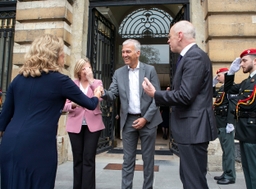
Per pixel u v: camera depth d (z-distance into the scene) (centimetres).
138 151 621
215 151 458
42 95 168
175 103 189
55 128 172
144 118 277
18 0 534
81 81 321
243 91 276
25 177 155
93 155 295
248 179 272
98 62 599
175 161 523
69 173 422
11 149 157
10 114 180
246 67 282
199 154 192
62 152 495
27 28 528
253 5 467
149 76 294
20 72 179
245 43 470
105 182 375
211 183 376
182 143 195
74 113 302
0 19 599
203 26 511
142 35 834
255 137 254
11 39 594
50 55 177
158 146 743
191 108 194
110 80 665
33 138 159
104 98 283
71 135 302
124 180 286
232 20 473
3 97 569
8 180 156
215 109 390
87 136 298
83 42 552
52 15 513
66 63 521
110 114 650
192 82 185
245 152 267
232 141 374
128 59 290
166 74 957
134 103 292
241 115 269
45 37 185
